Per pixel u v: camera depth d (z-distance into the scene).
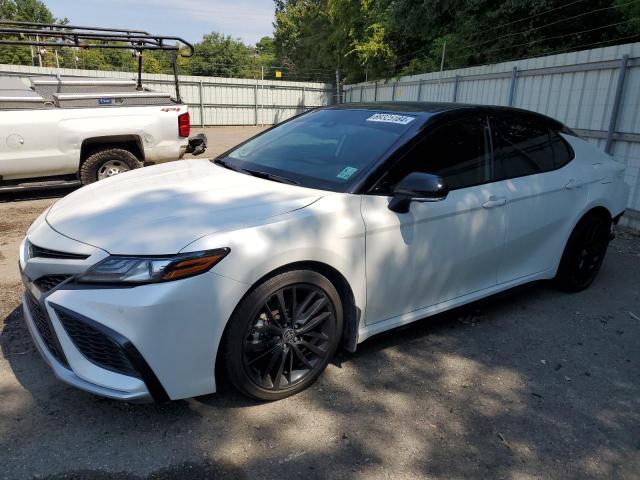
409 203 2.91
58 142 6.61
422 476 2.27
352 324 2.92
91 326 2.24
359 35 24.03
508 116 3.78
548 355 3.37
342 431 2.53
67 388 2.75
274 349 2.62
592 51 7.27
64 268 2.38
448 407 2.77
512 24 14.17
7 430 2.42
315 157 3.30
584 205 4.05
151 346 2.25
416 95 12.95
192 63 51.88
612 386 3.05
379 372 3.06
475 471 2.32
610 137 6.97
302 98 25.61
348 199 2.82
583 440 2.57
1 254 4.85
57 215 2.80
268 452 2.36
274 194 2.85
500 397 2.88
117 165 7.12
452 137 3.35
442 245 3.18
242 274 2.38
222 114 23.70
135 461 2.27
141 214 2.60
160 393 2.33
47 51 39.03
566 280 4.27
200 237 2.35
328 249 2.66
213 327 2.36
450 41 15.77
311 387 2.88
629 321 3.91
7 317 3.50
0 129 6.26
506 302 4.16
